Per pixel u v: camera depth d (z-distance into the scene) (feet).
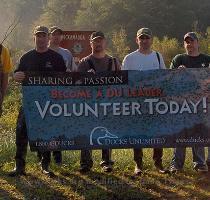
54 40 19.31
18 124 16.89
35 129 15.97
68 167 18.80
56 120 15.98
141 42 17.30
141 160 18.03
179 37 151.53
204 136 16.25
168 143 16.25
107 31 152.15
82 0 162.30
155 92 16.03
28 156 20.22
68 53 19.65
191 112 16.16
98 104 16.01
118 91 15.98
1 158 19.98
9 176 17.39
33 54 16.44
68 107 15.96
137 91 16.01
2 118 36.47
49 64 16.37
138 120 16.14
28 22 140.97
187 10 153.48
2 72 16.88
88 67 16.96
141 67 17.34
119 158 19.95
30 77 15.72
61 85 15.83
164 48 101.96
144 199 15.98
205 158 19.88
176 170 18.25
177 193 16.48
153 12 151.53
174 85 16.02
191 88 16.06
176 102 16.10
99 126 16.10
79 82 15.87
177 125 16.19
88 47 25.99
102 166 18.47
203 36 114.11
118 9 153.28
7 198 15.51
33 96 15.83
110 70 16.83
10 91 45.88
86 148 16.15
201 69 15.97
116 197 16.06
